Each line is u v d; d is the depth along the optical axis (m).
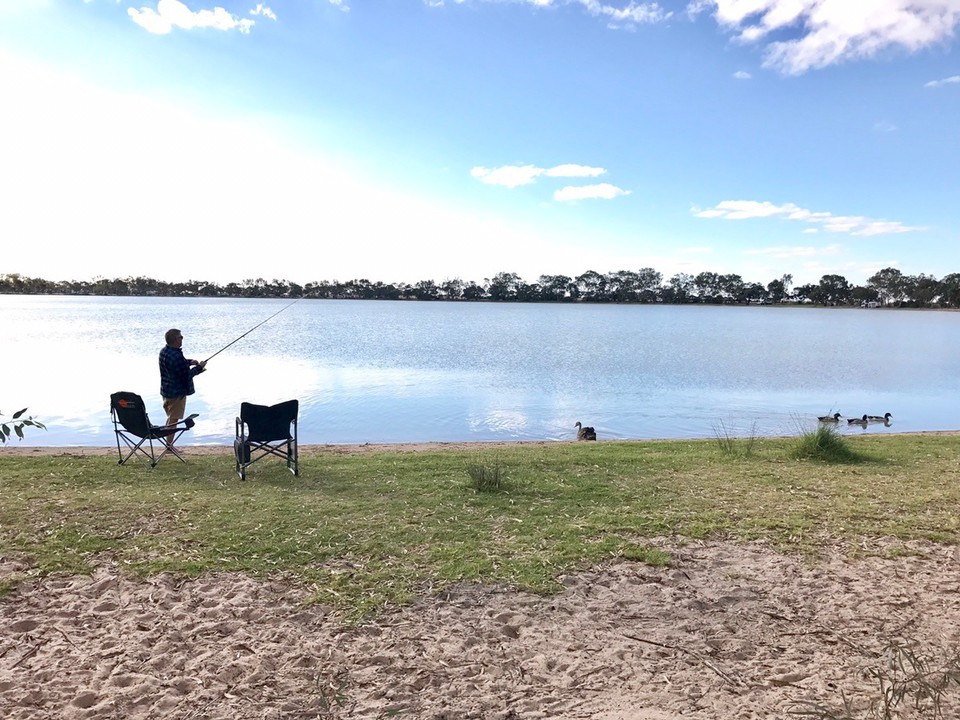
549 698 3.05
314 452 8.89
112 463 7.68
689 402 17.77
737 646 3.53
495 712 2.94
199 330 50.09
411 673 3.25
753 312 136.50
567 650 3.48
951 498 6.23
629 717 2.89
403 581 4.24
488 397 18.11
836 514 5.68
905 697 3.04
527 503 5.96
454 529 5.20
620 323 75.94
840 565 4.59
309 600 3.96
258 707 2.96
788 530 5.26
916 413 16.80
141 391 17.67
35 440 11.86
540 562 4.54
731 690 3.13
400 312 109.25
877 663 3.36
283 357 29.33
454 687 3.13
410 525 5.30
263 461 7.84
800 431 13.30
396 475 7.10
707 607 3.98
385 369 24.81
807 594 4.15
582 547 4.82
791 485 6.74
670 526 5.32
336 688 3.12
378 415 15.14
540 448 9.24
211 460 7.96
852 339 49.94
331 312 106.38
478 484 6.48
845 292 166.12
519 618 3.80
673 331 59.38
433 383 20.89
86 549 4.68
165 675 3.20
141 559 4.51
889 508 5.89
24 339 38.19
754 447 9.10
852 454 8.30
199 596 4.01
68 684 3.11
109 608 3.86
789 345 42.75
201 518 5.43
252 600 3.97
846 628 3.74
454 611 3.88
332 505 5.86
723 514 5.66
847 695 3.07
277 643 3.49
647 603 4.01
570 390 19.81
